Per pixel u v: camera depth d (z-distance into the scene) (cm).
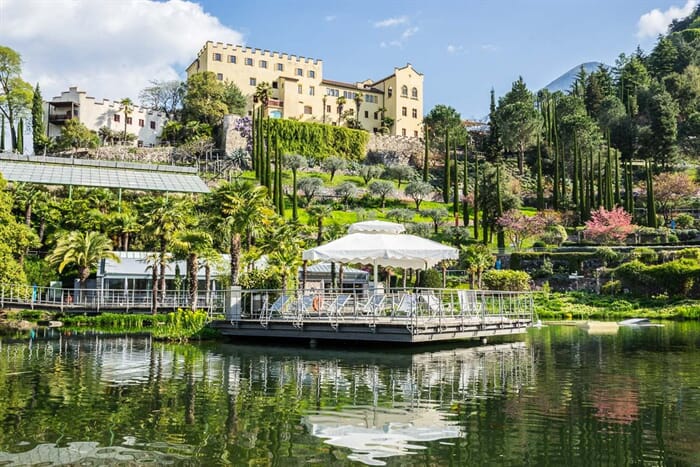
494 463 941
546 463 938
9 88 10006
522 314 3322
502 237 7625
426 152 10188
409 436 1091
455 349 2522
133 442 1055
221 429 1141
